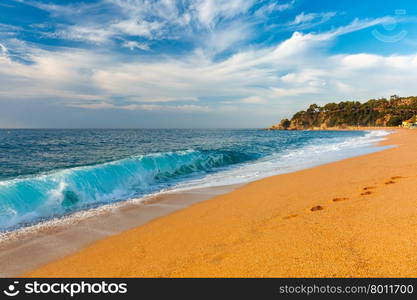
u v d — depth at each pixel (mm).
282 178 9602
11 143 26734
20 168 11445
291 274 2846
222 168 13109
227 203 6668
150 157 11359
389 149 17938
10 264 3916
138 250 4145
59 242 4688
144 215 6137
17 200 6148
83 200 7398
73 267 3750
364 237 3434
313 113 177125
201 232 4660
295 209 5375
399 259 2820
